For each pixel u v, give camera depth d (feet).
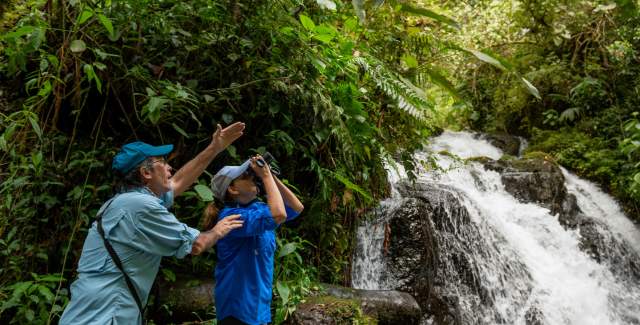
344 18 16.31
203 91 12.29
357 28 15.90
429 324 15.05
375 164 15.62
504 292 17.53
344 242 15.34
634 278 22.30
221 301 8.54
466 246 17.38
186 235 7.27
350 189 14.48
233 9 12.62
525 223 21.13
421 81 17.12
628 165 24.98
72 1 10.49
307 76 12.98
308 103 13.39
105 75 12.17
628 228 24.13
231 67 12.95
